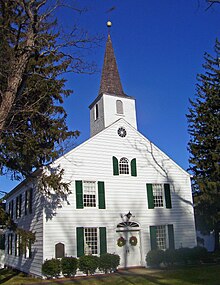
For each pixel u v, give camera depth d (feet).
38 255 66.13
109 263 65.31
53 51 47.37
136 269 69.00
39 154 63.05
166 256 70.74
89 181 71.10
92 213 69.31
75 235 66.39
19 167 63.41
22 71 45.60
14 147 60.03
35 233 65.62
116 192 73.31
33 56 47.55
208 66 117.29
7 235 106.73
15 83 44.78
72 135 67.05
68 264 62.23
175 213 78.95
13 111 48.19
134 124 91.76
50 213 65.31
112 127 77.10
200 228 106.83
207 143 101.50
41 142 63.36
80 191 69.05
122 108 91.50
